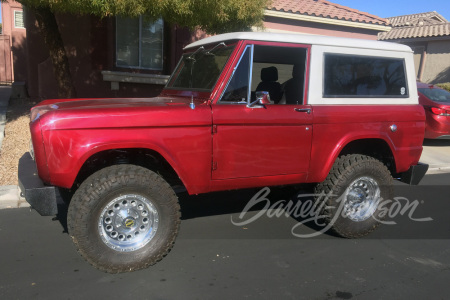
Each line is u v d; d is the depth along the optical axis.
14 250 3.80
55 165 3.08
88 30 9.76
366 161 4.17
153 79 10.36
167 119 3.31
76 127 3.07
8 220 4.54
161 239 3.44
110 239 3.31
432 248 4.06
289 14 11.98
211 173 3.56
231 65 3.59
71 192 3.87
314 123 3.88
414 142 4.42
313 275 3.44
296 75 4.09
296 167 3.88
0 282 3.21
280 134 3.75
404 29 21.61
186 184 3.48
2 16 16.64
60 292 3.08
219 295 3.09
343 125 4.01
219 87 3.56
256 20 8.16
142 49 10.39
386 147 4.34
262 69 4.29
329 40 3.97
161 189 3.38
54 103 3.76
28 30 10.62
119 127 3.17
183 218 4.80
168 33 10.50
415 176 4.48
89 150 3.10
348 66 4.08
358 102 4.12
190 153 3.43
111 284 3.22
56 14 9.52
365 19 13.31
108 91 10.19
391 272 3.52
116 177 3.21
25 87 11.08
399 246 4.10
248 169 3.69
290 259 3.74
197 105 3.47
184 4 5.82
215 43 4.01
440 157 8.48
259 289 3.19
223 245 4.03
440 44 18.89
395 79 4.35
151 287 3.19
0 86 15.45
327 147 3.98
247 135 3.62
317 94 3.93
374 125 4.16
